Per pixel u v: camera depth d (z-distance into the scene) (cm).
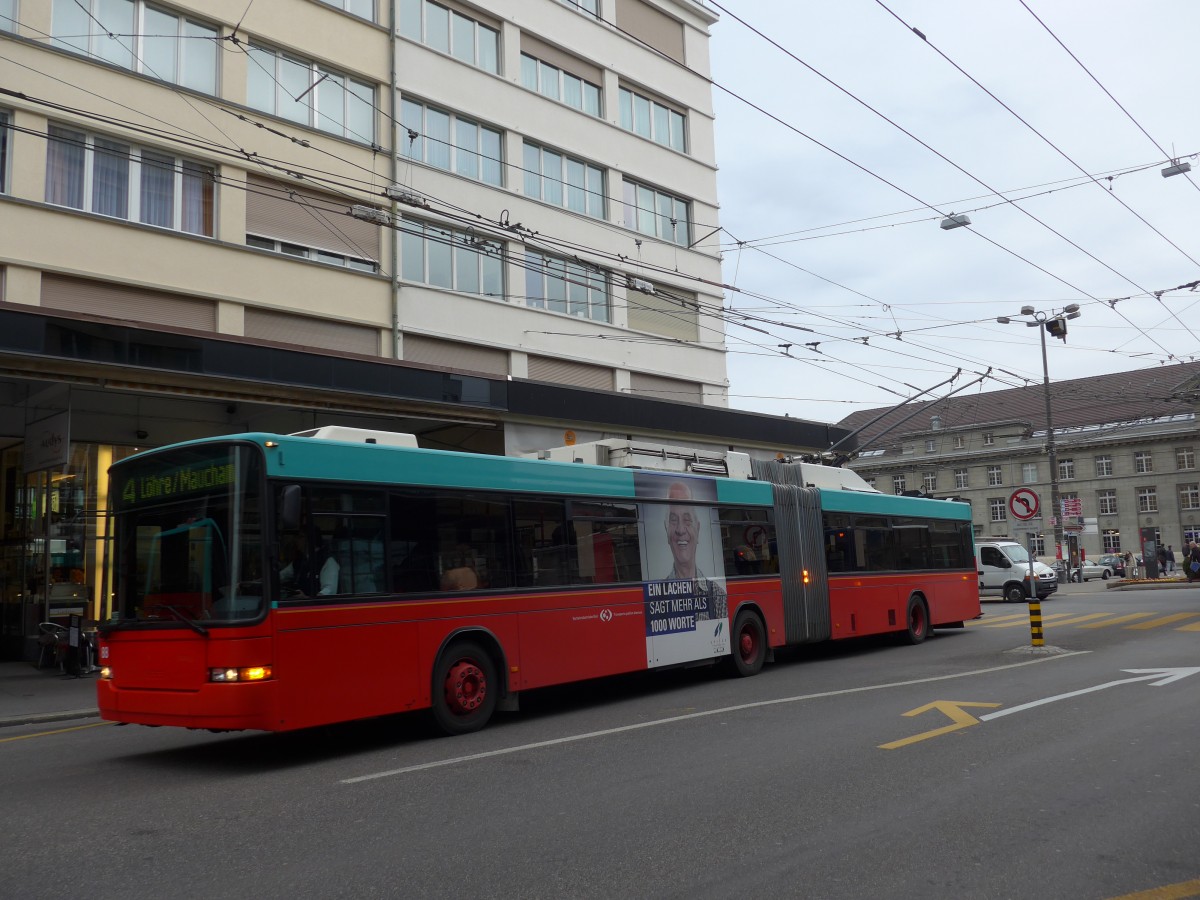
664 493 1299
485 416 2169
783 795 668
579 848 557
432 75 2384
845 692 1172
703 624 1323
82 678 1638
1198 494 6994
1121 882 489
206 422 2034
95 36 1816
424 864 534
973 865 517
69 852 578
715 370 3111
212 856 562
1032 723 919
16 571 1936
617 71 2928
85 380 1542
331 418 2142
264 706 812
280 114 2080
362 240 2188
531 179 2641
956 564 2030
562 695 1293
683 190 3098
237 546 836
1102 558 5944
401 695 923
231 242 1942
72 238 1738
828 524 1641
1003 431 7731
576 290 2698
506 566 1053
